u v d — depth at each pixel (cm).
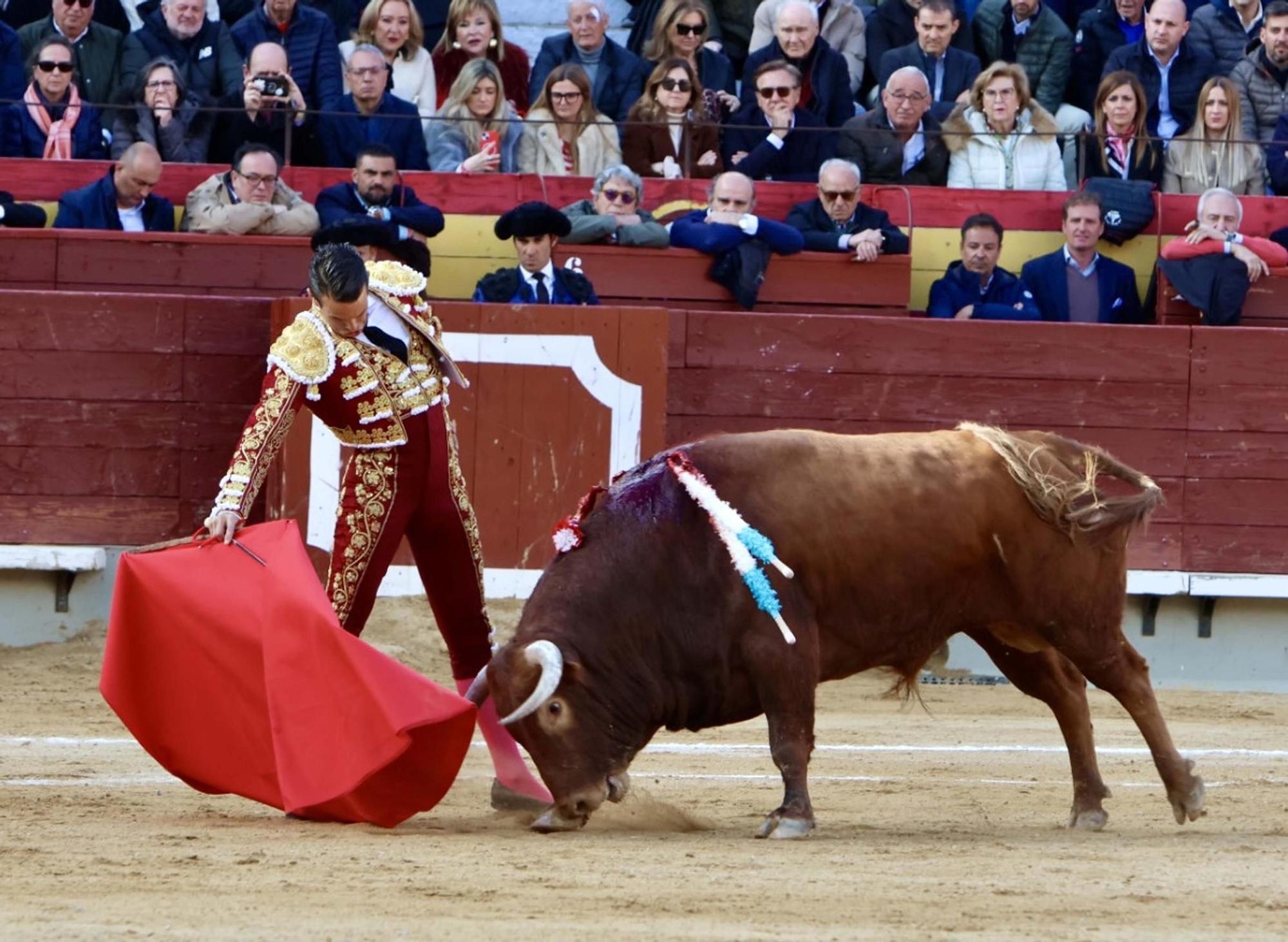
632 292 2789
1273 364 2769
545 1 3662
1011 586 1452
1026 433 1516
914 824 1512
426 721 1340
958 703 2481
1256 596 2731
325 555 2600
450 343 2645
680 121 2922
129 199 2764
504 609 2630
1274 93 3075
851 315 2792
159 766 1747
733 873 1188
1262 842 1407
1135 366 2759
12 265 2723
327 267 1451
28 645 2617
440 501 1527
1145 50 3116
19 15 3152
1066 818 1573
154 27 3039
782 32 3064
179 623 1434
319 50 3031
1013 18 3178
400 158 2880
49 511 2661
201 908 1045
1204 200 2850
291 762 1380
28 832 1333
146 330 2677
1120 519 1441
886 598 1425
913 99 2945
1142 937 1005
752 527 1392
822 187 2836
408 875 1167
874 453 1441
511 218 2673
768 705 1390
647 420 2680
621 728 1388
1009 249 2922
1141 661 1496
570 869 1199
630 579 1391
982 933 1005
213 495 2686
